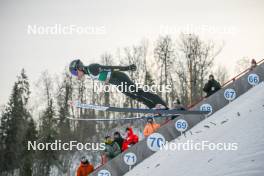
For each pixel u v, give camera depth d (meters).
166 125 12.53
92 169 11.90
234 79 14.07
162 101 11.48
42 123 30.06
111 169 11.91
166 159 10.69
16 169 29.62
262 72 14.45
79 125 28.53
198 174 7.68
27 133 27.39
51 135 27.20
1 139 30.45
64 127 28.45
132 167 12.05
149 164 11.20
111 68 10.48
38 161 26.53
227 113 12.11
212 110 13.49
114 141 12.23
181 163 9.39
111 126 28.17
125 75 10.79
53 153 26.52
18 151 29.67
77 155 26.44
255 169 6.50
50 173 26.34
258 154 7.11
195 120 12.82
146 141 12.28
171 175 8.77
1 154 29.86
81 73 10.55
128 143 12.45
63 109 29.59
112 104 29.55
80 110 29.45
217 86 14.30
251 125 9.20
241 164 7.00
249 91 13.74
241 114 10.91
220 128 10.73
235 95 13.87
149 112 11.37
